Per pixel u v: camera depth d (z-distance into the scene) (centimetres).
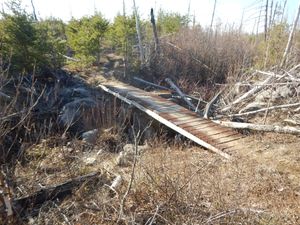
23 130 619
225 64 1466
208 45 1569
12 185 386
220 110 936
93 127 880
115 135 786
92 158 580
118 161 547
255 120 809
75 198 399
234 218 342
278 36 1328
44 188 413
